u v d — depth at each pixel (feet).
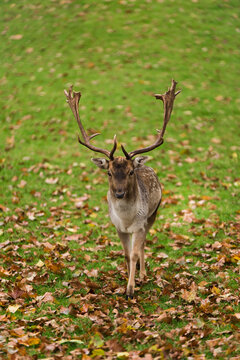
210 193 44.60
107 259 32.89
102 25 85.05
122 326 22.67
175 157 52.47
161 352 20.03
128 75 71.31
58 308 25.43
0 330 22.67
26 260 32.04
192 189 45.57
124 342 21.61
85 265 31.76
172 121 60.59
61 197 44.47
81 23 86.02
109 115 61.87
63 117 62.34
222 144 55.88
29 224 38.75
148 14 88.12
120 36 81.87
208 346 21.01
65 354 20.92
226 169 49.75
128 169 26.50
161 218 40.11
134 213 27.71
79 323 23.63
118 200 27.04
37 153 54.60
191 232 37.04
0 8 95.25
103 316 24.09
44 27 86.28
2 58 79.51
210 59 76.89
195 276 29.19
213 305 24.84
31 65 76.18
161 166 50.70
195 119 61.31
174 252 33.73
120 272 30.53
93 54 77.36
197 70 73.36
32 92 68.69
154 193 31.32
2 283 28.30
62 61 76.02
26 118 62.80
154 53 77.20
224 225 37.86
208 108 63.72
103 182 47.78
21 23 88.74
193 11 90.74
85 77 71.26
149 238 36.45
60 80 70.90
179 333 22.06
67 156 53.62
